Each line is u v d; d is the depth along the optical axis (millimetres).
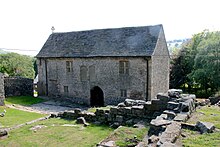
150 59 21812
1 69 49438
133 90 23266
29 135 9922
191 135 6277
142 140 7184
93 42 26984
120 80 23984
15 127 11414
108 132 9961
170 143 5117
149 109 10500
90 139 9086
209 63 32125
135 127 9242
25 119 15070
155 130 7391
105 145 7051
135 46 23391
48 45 31609
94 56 25078
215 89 32938
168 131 6246
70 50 28109
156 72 23203
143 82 22547
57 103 27312
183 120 7555
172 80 40094
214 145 5496
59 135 9750
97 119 11758
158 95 10477
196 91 37344
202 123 6762
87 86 26594
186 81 40188
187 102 9227
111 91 24766
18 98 29203
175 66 40031
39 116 17094
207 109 10258
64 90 28891
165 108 10188
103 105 25750
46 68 30484
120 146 6961
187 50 41062
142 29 24812
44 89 31281
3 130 10047
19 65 51812
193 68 36875
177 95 10461
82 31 29828
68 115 12906
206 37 40562
